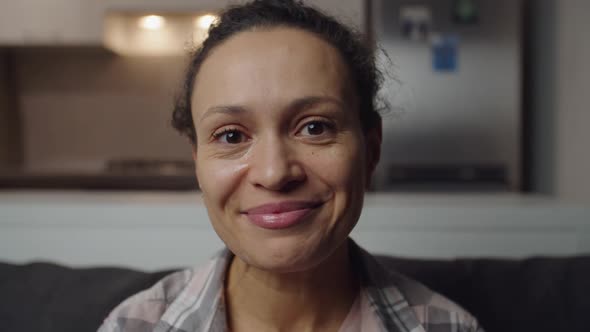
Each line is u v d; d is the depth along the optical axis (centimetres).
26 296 71
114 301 70
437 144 234
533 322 70
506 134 232
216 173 49
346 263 62
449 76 232
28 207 95
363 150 52
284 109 47
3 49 288
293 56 48
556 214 93
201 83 52
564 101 226
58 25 269
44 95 302
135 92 304
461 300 72
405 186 235
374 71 61
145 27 299
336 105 49
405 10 229
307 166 47
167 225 94
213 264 64
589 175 209
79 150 305
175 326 59
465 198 113
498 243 93
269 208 47
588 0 213
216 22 56
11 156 299
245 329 60
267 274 56
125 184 249
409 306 63
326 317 59
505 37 229
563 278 73
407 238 94
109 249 95
